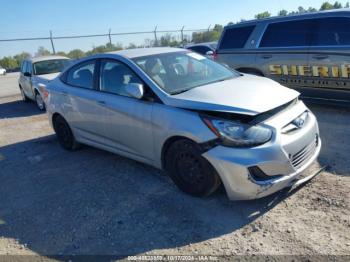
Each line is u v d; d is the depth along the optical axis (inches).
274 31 285.3
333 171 161.5
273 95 144.3
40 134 291.1
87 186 175.9
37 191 178.1
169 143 153.0
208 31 986.1
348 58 241.3
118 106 174.2
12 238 138.2
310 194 143.3
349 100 252.1
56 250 127.4
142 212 144.9
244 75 187.5
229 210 139.1
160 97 154.7
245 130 129.7
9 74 1354.6
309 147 143.7
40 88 369.7
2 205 167.3
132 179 177.2
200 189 145.7
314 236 118.2
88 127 204.8
